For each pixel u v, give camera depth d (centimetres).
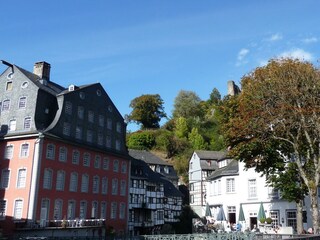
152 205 6556
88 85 5412
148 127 11862
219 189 5369
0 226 4194
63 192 4550
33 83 4756
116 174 5600
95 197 5081
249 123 3094
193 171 7612
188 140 10150
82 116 5141
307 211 4322
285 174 3512
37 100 4656
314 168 3231
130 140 9875
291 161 3744
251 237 3312
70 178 4697
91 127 5278
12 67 4988
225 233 3603
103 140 5478
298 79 3009
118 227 5456
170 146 9588
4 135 4528
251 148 3328
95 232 4584
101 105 5594
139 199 6288
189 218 7138
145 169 6888
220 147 9631
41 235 3906
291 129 3106
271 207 4669
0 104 4872
